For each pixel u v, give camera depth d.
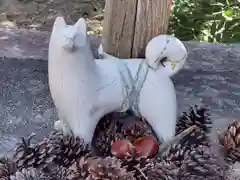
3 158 1.26
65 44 1.11
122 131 1.24
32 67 1.73
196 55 1.87
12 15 2.67
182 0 2.53
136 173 1.13
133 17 1.31
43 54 1.80
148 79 1.22
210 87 1.70
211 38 2.38
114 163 1.09
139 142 1.18
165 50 1.20
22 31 1.96
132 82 1.22
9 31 1.95
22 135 1.40
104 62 1.24
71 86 1.17
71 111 1.20
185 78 1.73
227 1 2.55
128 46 1.36
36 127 1.44
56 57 1.14
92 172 1.08
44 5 2.77
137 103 1.23
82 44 1.14
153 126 1.25
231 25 2.42
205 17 2.46
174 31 2.42
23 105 1.54
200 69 1.79
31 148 1.17
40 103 1.55
